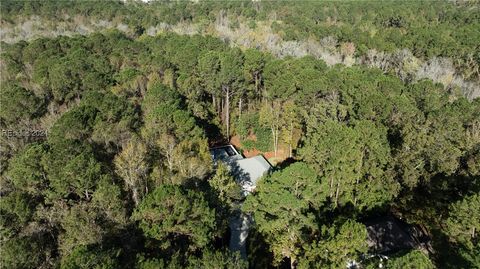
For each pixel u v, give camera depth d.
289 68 60.44
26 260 25.77
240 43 96.94
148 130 41.12
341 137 36.09
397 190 37.84
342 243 25.48
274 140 58.69
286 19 120.31
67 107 54.53
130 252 26.48
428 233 37.66
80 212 28.47
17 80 63.38
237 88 62.31
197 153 38.78
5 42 92.75
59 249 27.77
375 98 45.94
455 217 29.39
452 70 75.06
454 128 40.88
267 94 58.81
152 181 35.00
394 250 34.09
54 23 115.44
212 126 60.72
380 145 37.41
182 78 57.75
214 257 23.78
